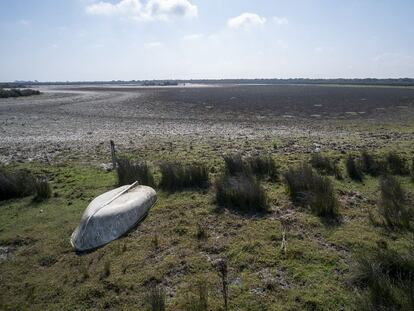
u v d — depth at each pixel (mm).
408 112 28922
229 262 6055
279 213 7934
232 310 4879
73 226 7703
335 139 16828
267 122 24359
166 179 10117
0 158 14484
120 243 6855
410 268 5234
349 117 26516
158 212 8250
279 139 17109
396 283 5039
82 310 5109
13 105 39781
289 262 5949
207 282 5523
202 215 7992
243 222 7559
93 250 6703
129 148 15805
